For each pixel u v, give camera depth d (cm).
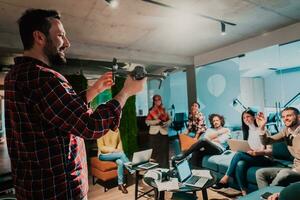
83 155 91
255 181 289
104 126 74
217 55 521
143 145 584
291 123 274
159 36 415
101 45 458
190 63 582
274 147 337
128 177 415
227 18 347
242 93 826
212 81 616
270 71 829
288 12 337
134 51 503
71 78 465
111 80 107
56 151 76
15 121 77
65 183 78
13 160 81
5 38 362
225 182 320
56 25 82
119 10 301
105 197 334
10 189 250
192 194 280
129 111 485
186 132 491
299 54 576
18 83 75
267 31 418
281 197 135
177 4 292
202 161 387
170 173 267
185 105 817
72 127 71
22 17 82
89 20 331
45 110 71
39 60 80
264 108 864
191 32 400
